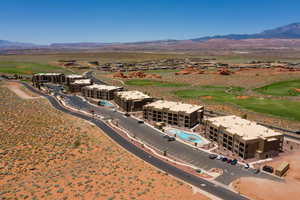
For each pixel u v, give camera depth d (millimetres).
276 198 65375
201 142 105938
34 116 123125
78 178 66750
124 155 88125
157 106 133375
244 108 156875
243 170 81000
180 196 62000
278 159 89250
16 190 58969
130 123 130750
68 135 101250
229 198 64625
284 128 121938
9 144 86500
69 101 179375
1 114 119625
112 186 63156
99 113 148500
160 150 97125
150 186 65000
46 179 65438
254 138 88688
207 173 78688
